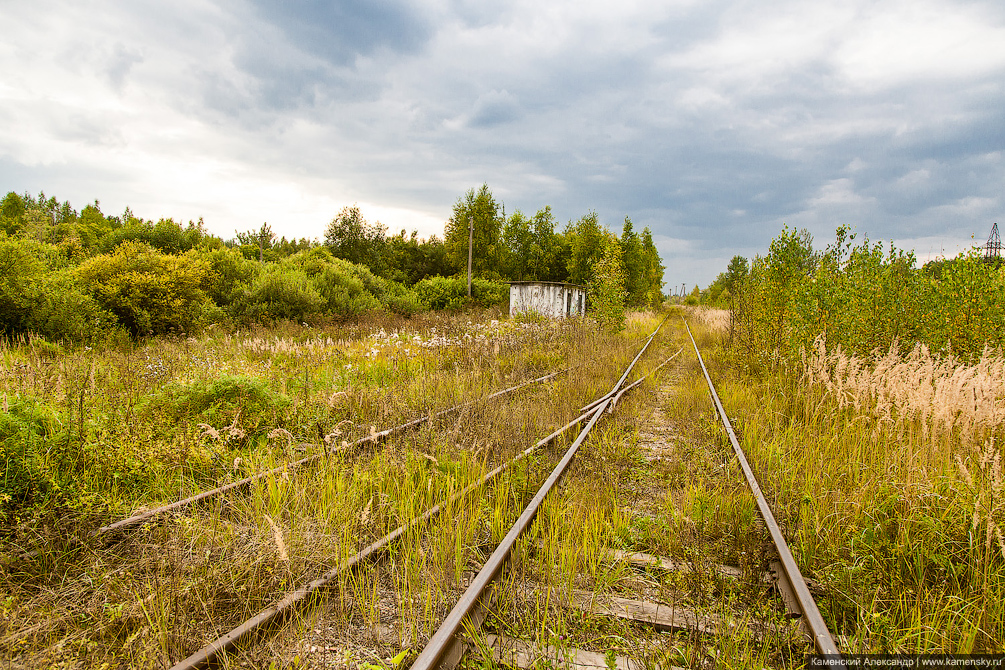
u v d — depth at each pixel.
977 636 2.93
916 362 6.77
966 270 8.54
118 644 2.84
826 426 6.64
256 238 67.25
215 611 3.07
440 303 36.31
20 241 14.05
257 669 2.67
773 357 10.07
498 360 12.05
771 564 3.69
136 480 4.79
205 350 12.51
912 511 4.11
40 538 3.52
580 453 6.05
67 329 13.34
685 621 3.10
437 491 4.71
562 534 4.02
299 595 3.12
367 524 4.12
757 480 5.11
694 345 19.17
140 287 16.83
